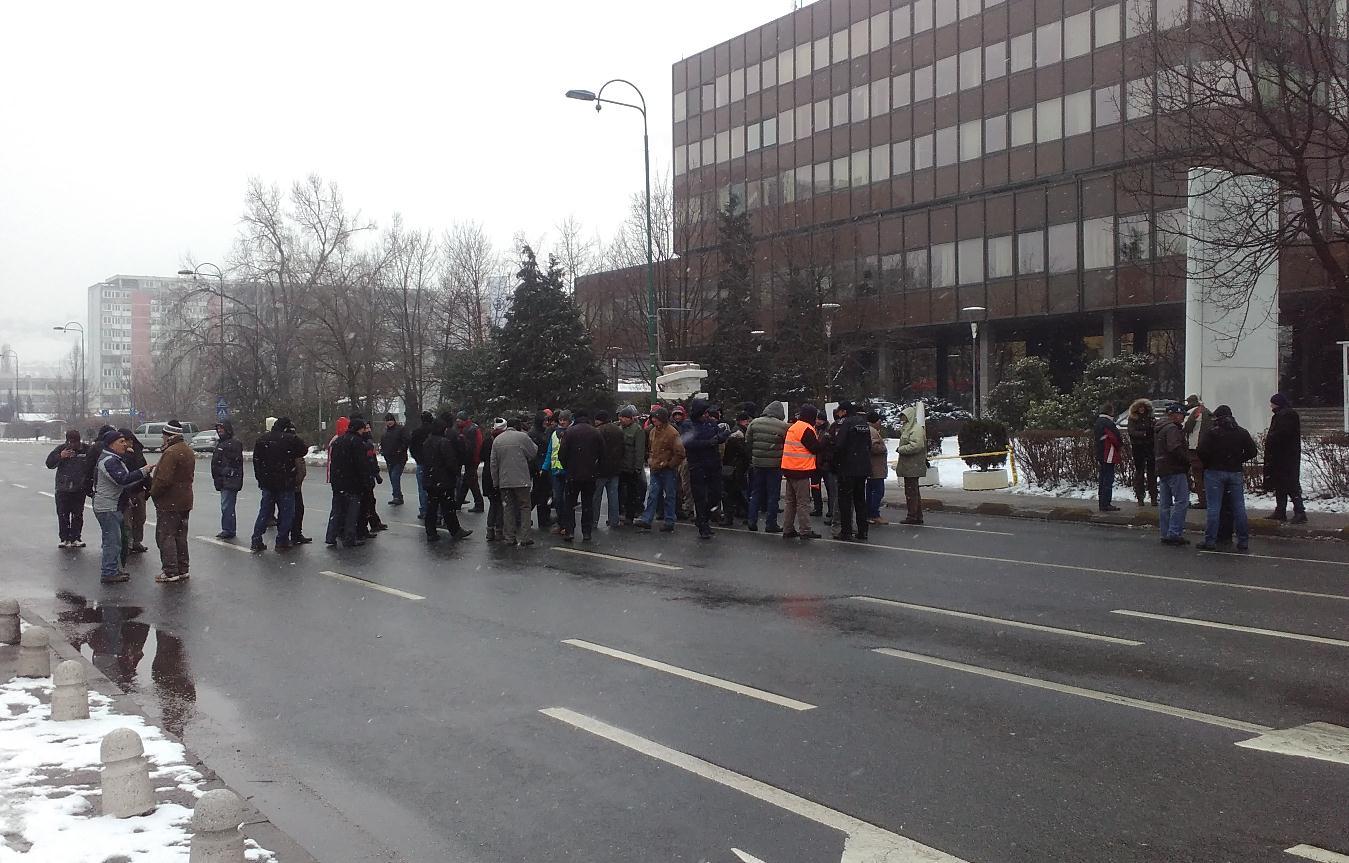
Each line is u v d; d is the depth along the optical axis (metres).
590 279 51.28
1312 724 5.80
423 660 7.78
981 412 37.97
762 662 7.42
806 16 51.44
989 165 42.38
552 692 6.77
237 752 5.74
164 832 4.39
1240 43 17.56
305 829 4.62
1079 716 6.01
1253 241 16.36
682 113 59.47
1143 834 4.33
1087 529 15.38
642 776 5.16
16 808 4.67
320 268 50.22
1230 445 12.64
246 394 52.94
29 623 9.52
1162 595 9.77
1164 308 36.50
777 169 53.19
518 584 11.12
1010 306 40.75
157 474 11.91
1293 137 15.52
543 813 4.73
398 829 4.60
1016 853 4.16
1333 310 32.78
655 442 15.98
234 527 15.87
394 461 21.41
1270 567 11.44
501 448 14.28
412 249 59.88
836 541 14.23
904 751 5.44
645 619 9.05
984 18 42.59
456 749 5.68
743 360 42.75
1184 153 17.17
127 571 13.06
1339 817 4.48
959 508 18.45
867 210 48.16
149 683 7.36
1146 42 19.86
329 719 6.33
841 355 41.69
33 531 18.17
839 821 4.54
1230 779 4.95
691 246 48.19
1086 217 38.12
